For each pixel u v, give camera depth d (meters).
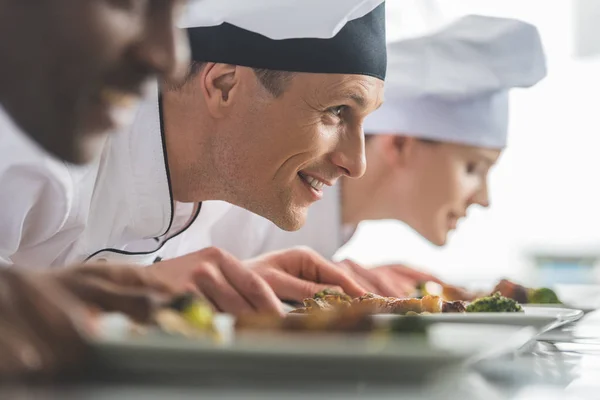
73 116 0.83
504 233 6.66
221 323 0.91
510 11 3.85
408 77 3.36
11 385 0.69
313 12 1.83
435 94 3.39
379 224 6.58
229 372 0.68
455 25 3.30
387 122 3.46
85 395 0.63
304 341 0.72
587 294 2.52
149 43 0.83
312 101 1.93
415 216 3.55
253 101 1.98
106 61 0.81
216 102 2.02
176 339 0.71
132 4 0.81
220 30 1.96
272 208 2.06
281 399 0.62
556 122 6.52
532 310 1.49
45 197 1.90
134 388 0.67
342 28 1.89
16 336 0.71
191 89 2.04
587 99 6.43
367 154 3.52
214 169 2.07
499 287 2.07
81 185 1.98
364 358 0.67
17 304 0.73
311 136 1.96
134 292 0.82
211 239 2.86
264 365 0.67
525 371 0.97
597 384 0.88
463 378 0.81
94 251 2.14
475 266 6.66
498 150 3.58
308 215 3.09
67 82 0.82
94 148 0.87
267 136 1.99
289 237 2.97
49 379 0.71
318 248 3.10
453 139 3.46
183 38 0.85
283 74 1.93
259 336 0.80
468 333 0.84
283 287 1.93
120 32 0.81
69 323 0.72
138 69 0.84
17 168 1.82
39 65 0.82
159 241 2.27
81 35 0.80
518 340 0.90
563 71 6.25
